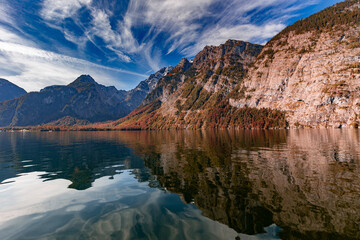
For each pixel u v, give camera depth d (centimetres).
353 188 1427
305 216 1038
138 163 2753
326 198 1259
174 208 1207
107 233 932
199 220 1047
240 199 1301
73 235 920
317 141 5166
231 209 1162
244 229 941
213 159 2873
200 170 2186
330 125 16988
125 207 1244
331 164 2270
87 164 2750
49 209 1237
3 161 3058
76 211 1200
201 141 6338
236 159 2797
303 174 1856
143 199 1372
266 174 1908
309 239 835
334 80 18762
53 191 1591
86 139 8794
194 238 878
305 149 3653
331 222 965
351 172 1878
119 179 1923
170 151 3988
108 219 1084
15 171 2341
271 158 2792
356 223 946
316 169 2044
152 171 2227
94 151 4256
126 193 1506
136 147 4981
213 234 909
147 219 1075
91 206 1273
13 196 1487
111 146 5344
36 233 948
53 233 943
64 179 1959
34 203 1343
